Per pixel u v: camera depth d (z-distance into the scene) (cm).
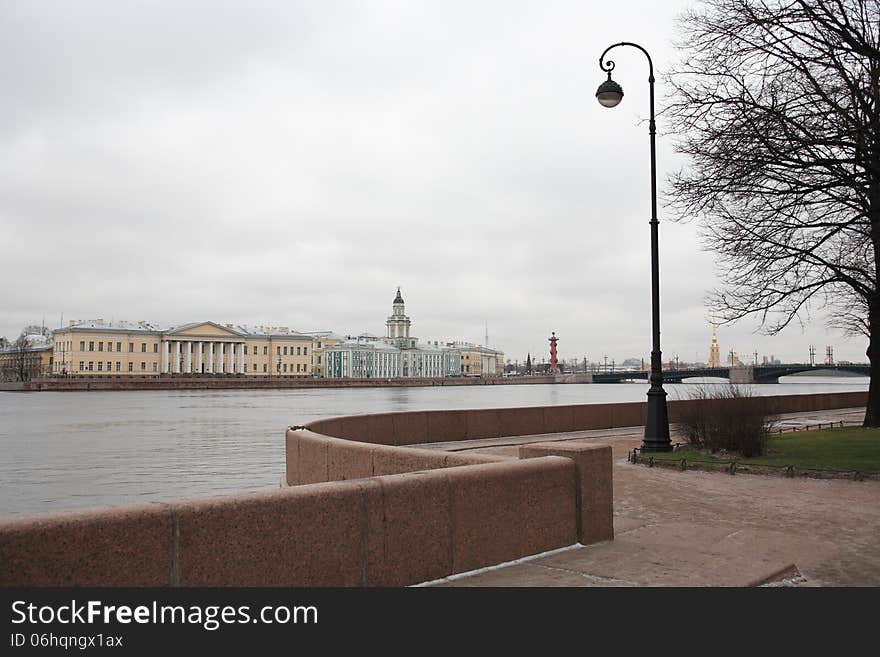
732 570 609
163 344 15750
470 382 19312
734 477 1230
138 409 6222
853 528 798
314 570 497
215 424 4175
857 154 1347
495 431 2027
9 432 3600
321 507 503
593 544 695
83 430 3728
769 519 849
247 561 466
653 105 1625
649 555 655
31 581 395
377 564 532
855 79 1430
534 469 650
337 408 6288
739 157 1416
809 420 2744
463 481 591
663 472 1299
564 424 2214
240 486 1770
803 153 1394
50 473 2017
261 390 14112
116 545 420
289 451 1197
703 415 1605
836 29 1313
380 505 536
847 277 1741
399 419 1766
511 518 627
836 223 1484
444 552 575
